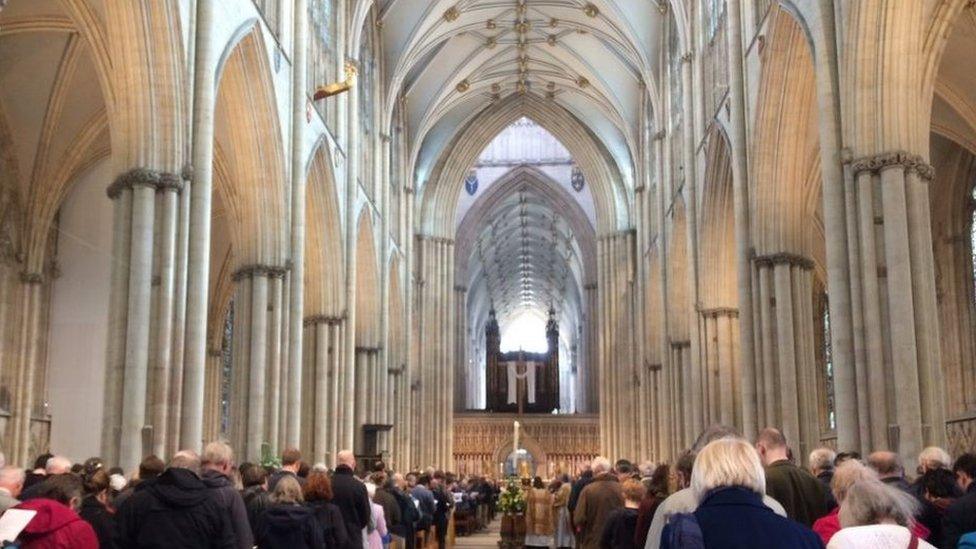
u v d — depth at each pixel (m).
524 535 26.02
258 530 8.83
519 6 43.66
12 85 25.98
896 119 17.38
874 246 17.28
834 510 7.50
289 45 25.78
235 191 25.27
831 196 18.00
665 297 39.47
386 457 36.31
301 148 25.75
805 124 23.89
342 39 32.41
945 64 25.22
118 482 11.50
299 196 25.50
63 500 7.00
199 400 17.86
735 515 4.80
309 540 8.79
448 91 48.19
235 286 24.83
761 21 23.94
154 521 7.21
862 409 17.09
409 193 48.31
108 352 17.28
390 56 41.41
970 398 31.16
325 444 31.42
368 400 38.78
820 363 40.34
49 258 27.84
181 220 18.03
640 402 46.72
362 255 38.34
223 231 37.84
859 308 17.36
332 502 11.05
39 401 26.58
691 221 32.38
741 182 25.33
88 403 26.61
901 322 16.81
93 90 26.89
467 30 44.75
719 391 31.02
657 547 6.39
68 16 23.69
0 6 12.51
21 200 27.09
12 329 26.69
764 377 24.23
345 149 32.84
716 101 29.64
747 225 25.09
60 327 27.47
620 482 13.66
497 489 45.28
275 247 24.84
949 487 7.81
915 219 17.23
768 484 7.59
